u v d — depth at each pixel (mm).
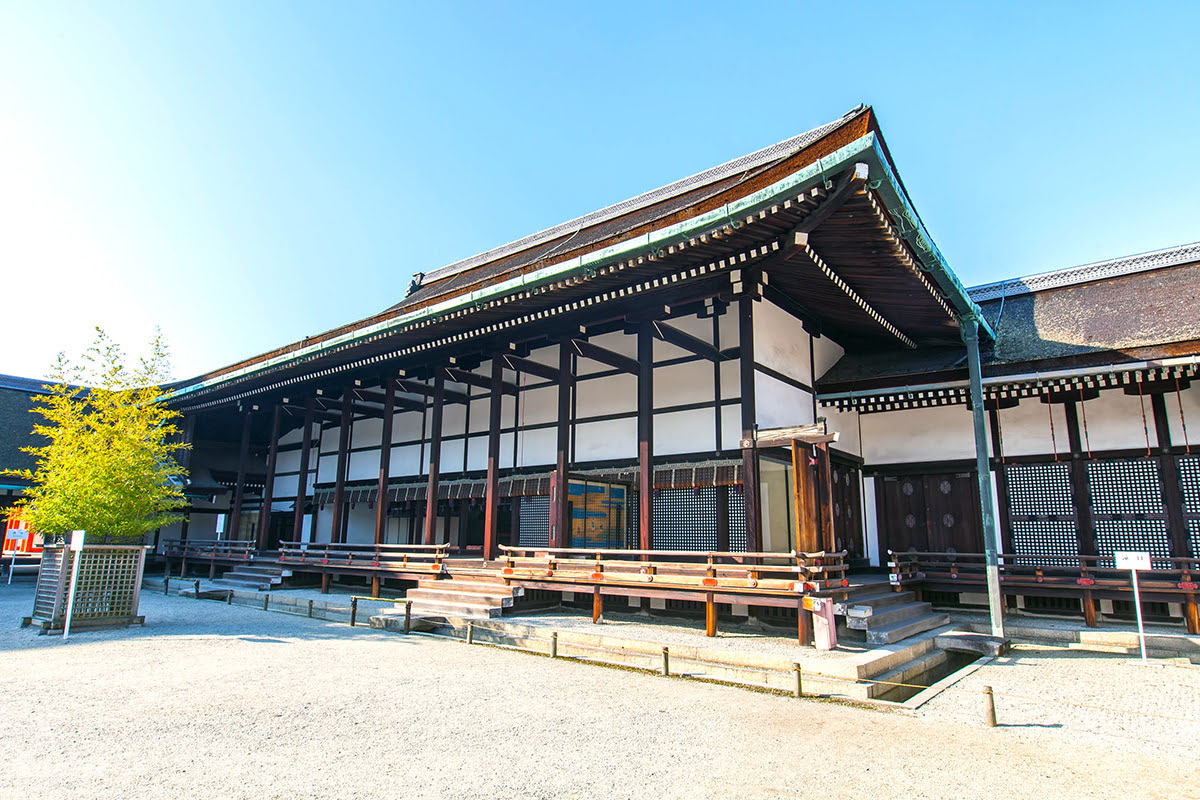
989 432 14414
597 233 19281
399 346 16312
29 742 5477
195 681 7805
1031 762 5418
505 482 16828
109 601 12117
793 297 13539
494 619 11961
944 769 5215
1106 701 7520
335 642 10805
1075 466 13406
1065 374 12391
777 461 13133
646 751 5559
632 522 15125
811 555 9695
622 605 13062
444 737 5863
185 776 4797
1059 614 12859
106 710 6492
